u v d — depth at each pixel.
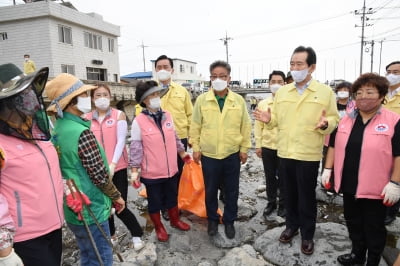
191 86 37.31
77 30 20.31
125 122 3.47
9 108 1.63
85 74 21.31
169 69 4.18
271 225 4.00
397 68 3.73
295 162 2.99
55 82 2.07
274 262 3.07
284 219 4.08
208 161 3.42
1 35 18.72
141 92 3.28
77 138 2.02
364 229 2.68
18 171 1.64
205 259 3.22
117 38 24.98
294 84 3.04
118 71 25.25
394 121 2.42
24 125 1.71
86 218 2.12
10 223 1.54
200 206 3.98
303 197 2.97
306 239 3.06
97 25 21.89
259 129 4.29
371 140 2.47
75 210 2.01
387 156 2.43
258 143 4.30
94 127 3.28
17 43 18.59
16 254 1.58
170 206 3.70
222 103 3.41
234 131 3.39
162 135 3.38
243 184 5.77
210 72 3.39
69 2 22.52
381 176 2.46
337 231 3.52
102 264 2.10
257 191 5.36
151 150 3.34
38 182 1.73
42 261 1.76
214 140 3.36
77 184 2.08
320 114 2.85
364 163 2.50
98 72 22.94
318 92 2.88
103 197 2.23
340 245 3.21
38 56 18.47
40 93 1.81
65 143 2.04
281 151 3.11
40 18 17.97
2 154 1.56
